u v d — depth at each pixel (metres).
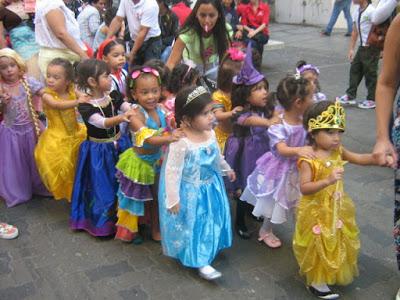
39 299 2.78
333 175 2.48
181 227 2.85
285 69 8.59
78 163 3.41
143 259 3.16
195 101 2.68
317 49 10.43
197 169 2.82
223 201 2.96
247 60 3.17
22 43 4.84
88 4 7.69
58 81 3.58
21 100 3.79
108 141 3.36
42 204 3.96
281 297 2.77
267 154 3.12
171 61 4.14
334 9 11.88
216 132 3.64
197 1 3.95
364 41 5.98
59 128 3.65
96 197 3.34
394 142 2.52
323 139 2.56
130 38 5.98
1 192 3.94
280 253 3.22
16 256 3.21
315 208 2.64
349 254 2.72
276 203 3.01
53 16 4.25
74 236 3.45
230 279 2.94
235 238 3.41
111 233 3.41
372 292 2.81
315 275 2.71
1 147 3.85
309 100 2.89
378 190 4.07
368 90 6.24
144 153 3.06
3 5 4.78
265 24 8.29
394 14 4.58
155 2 5.53
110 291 2.84
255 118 3.17
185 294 2.80
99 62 3.26
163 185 2.88
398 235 2.62
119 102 3.42
